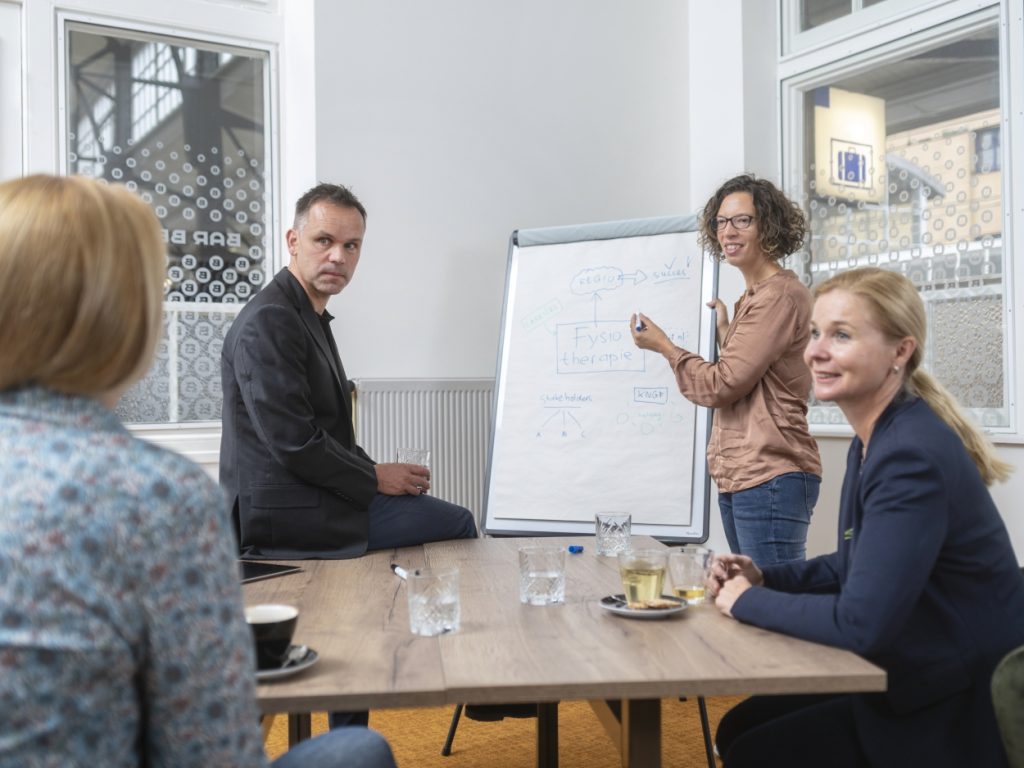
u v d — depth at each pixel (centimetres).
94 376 80
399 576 180
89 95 379
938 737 136
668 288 347
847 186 400
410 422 402
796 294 260
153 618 73
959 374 355
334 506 227
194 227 397
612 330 353
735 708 171
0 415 78
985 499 143
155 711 75
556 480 349
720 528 423
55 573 71
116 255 80
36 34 364
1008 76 337
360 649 126
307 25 399
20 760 70
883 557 131
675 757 268
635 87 449
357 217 270
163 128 392
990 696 135
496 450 361
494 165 424
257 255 409
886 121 384
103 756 73
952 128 360
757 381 261
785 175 425
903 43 375
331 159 397
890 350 148
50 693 70
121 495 74
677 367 273
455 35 418
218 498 80
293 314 241
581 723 304
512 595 161
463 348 418
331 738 111
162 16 387
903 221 377
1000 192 342
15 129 364
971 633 138
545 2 434
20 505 73
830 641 128
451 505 238
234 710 77
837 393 150
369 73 404
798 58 415
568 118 438
